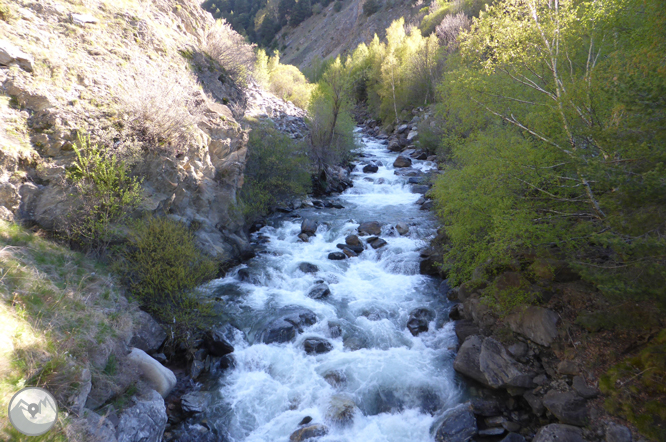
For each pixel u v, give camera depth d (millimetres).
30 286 5324
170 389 6234
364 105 50969
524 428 5773
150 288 7250
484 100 8719
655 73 4738
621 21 6547
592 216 6336
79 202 7293
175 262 7570
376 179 20344
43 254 6285
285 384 6770
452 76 10148
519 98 8312
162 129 9352
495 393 6484
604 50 7227
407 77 36594
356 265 11078
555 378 6004
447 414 6156
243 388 6652
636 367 5367
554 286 7082
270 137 16172
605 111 5977
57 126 7590
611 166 4898
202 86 14359
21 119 7336
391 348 7738
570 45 7695
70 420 4098
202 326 7488
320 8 116438
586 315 6176
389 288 9820
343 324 8367
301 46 107625
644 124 4617
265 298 9281
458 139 10516
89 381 4609
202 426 5816
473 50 9078
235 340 7676
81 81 8805
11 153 6688
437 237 11812
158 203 8828
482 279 8078
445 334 8086
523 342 6711
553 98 6992
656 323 5609
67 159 7508
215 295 9227
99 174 7543
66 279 6145
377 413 6293
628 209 4945
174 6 15914
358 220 14227
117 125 8586
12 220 6449
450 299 9219
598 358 5832
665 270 4609
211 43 17672
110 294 6598
